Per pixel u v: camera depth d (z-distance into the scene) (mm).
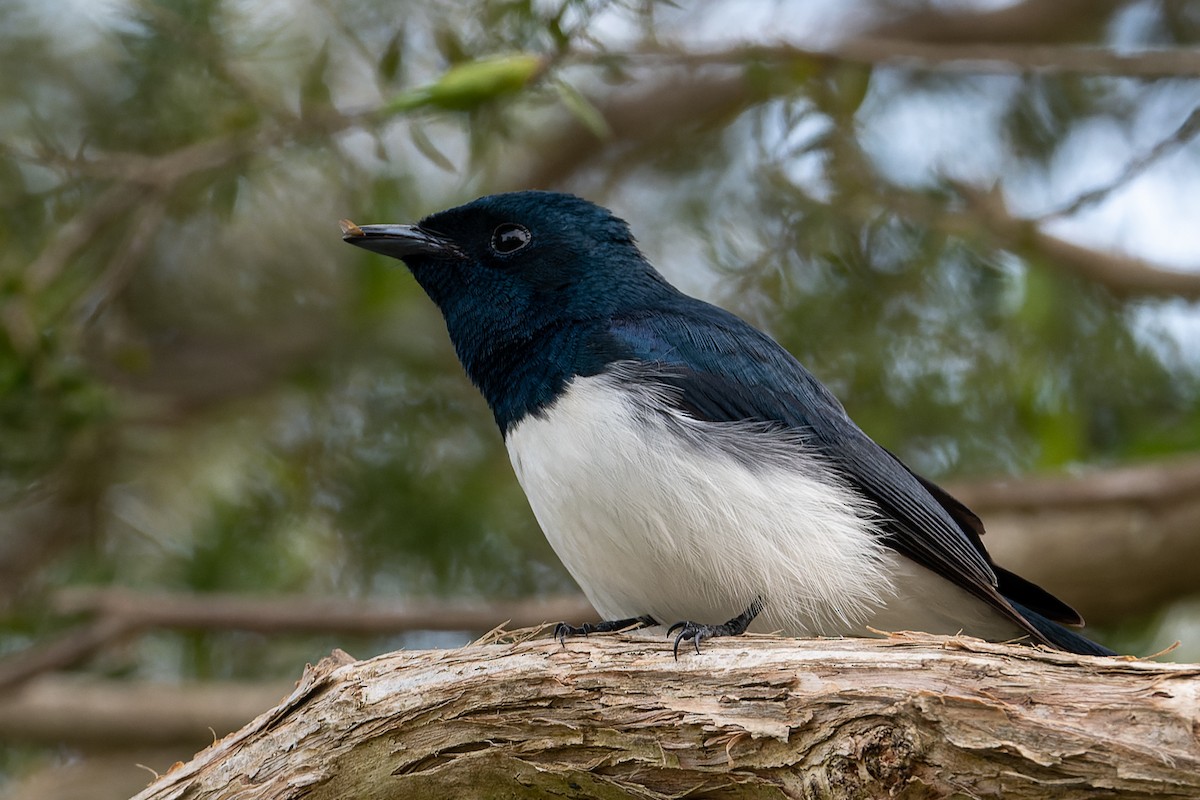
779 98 11438
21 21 12820
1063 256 12828
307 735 6789
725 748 6297
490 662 6750
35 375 11234
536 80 9812
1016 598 9633
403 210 11523
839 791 6051
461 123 10859
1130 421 13367
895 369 12570
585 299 9094
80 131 12164
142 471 12820
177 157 11109
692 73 12688
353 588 12938
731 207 13250
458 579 12812
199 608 11930
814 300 12539
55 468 12031
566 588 13117
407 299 12984
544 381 8680
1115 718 5777
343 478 12695
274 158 11352
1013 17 15172
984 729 5832
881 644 6391
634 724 6438
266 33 11484
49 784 12812
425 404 12938
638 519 8164
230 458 12859
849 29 15305
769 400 8938
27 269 11438
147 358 12711
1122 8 15016
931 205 11891
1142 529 12531
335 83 12523
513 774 6578
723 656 6512
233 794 6805
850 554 8609
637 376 8523
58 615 12258
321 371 13031
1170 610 13398
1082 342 12828
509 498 12703
